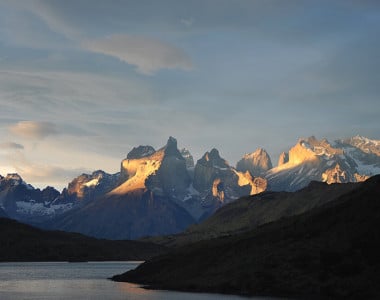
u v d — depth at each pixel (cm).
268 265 14375
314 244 14700
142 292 15088
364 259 13175
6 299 14175
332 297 11988
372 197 16150
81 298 14012
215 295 13450
